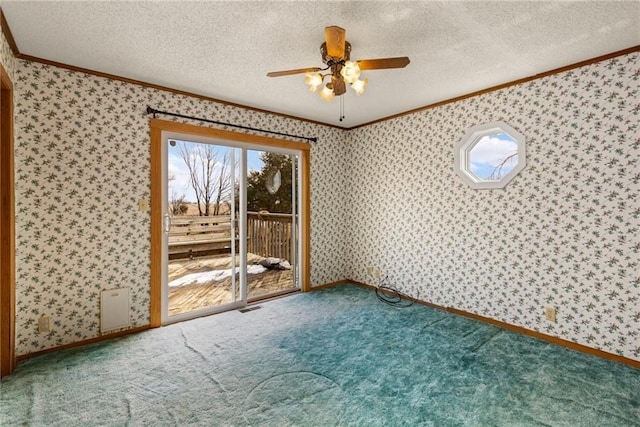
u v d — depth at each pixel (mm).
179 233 3355
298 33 2074
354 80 1951
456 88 3086
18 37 2111
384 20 1927
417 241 3789
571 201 2568
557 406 1841
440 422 1707
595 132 2434
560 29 2035
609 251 2385
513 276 2939
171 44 2213
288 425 1682
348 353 2492
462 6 1793
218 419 1729
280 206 4188
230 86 3014
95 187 2688
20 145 2363
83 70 2609
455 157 3365
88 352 2494
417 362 2352
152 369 2242
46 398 1897
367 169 4406
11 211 2137
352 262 4688
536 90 2750
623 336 2332
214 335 2830
